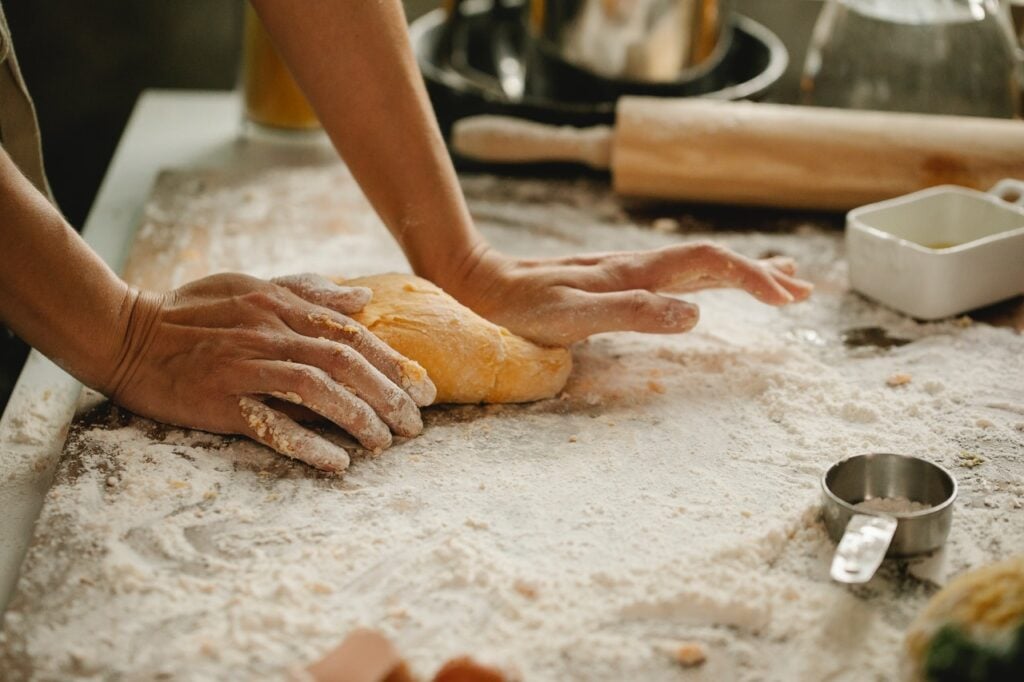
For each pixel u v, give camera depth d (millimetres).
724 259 1231
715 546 933
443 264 1272
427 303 1187
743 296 1425
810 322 1356
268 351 1084
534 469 1057
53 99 2406
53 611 861
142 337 1100
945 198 1454
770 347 1279
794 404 1166
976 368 1238
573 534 957
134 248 1492
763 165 1598
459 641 838
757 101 1800
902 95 1726
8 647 826
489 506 997
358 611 869
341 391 1062
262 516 980
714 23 1776
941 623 767
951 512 935
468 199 1692
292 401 1065
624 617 863
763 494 1015
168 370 1093
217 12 2352
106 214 1644
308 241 1539
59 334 1062
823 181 1595
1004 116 1737
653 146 1607
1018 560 787
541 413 1157
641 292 1184
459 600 881
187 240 1524
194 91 2432
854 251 1402
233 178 1733
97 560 916
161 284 1401
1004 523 974
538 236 1581
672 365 1253
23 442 1126
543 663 817
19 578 892
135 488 1006
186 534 954
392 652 752
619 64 1747
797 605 873
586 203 1698
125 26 2346
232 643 833
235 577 902
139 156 1846
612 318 1170
